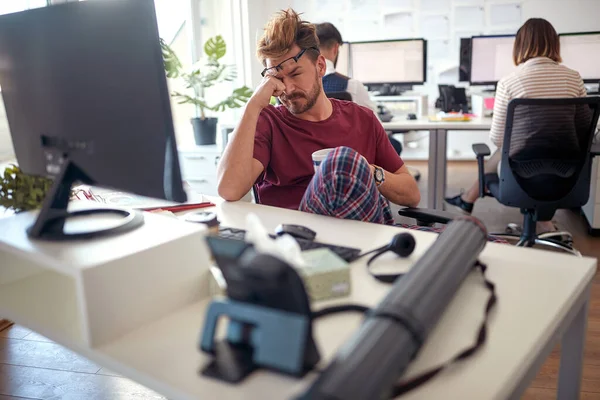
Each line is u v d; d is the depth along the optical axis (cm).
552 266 102
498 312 84
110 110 89
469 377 68
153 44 82
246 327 66
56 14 91
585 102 241
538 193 261
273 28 164
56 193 95
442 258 80
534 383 182
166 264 88
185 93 443
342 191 128
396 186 167
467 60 434
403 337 62
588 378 183
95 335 80
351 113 183
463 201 347
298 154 175
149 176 89
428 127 343
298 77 168
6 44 102
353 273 99
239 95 393
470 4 542
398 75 452
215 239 64
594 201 330
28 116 103
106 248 86
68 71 92
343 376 55
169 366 73
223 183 157
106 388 187
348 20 565
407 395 65
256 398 64
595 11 523
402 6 554
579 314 105
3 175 119
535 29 289
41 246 87
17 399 181
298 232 113
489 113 372
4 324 233
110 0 84
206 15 468
